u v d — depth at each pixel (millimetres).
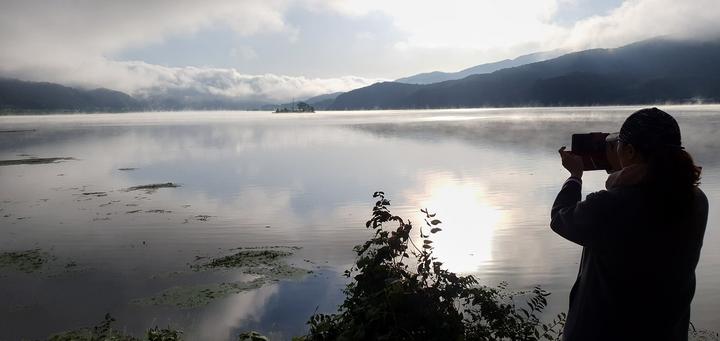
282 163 40812
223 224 18125
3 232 17484
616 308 2461
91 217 20016
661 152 2355
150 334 6891
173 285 11602
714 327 8258
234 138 78812
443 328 3736
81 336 8922
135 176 35000
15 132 119688
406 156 43156
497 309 4332
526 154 41344
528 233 15250
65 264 13445
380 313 3711
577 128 80375
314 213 19734
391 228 16625
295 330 9125
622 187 2469
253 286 11375
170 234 16734
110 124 169250
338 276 11922
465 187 25281
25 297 11039
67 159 49719
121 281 11961
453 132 76500
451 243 14250
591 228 2467
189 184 29938
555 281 10977
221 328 9273
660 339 2447
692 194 2322
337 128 102375
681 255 2367
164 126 140750
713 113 129875
